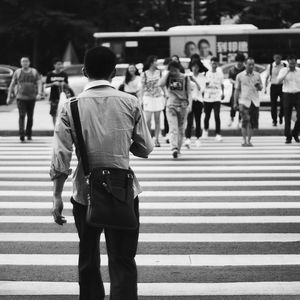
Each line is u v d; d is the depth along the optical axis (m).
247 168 16.48
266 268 8.30
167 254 8.91
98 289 6.14
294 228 10.34
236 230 10.21
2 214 11.41
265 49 42.41
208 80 22.14
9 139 23.70
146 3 77.00
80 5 74.00
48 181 14.80
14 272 8.18
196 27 43.00
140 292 7.41
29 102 22.59
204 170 16.16
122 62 43.12
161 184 14.23
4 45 74.06
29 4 70.62
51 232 10.16
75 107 5.90
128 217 5.73
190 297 7.25
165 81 17.73
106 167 5.80
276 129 24.70
